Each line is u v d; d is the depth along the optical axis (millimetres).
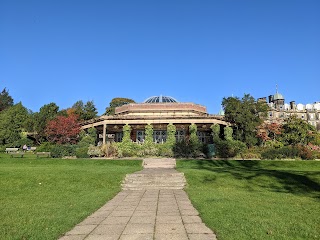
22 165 25469
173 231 7320
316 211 9609
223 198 12000
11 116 48719
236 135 37281
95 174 18375
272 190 15039
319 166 25188
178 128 41594
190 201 11727
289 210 9680
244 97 39312
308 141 40781
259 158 32000
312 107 102312
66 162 27516
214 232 7145
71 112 62562
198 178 17609
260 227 7418
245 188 15609
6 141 47062
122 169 21281
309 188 15602
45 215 9070
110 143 35188
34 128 46344
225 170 21141
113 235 7027
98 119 39812
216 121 37281
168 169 22188
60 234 7102
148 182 16609
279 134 41062
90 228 7699
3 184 15734
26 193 14125
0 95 104062
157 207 10578
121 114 43906
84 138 37906
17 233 7062
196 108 43156
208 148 33219
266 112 40156
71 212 9523
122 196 13320
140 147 33969
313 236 6816
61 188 15273
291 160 28922
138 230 7453
